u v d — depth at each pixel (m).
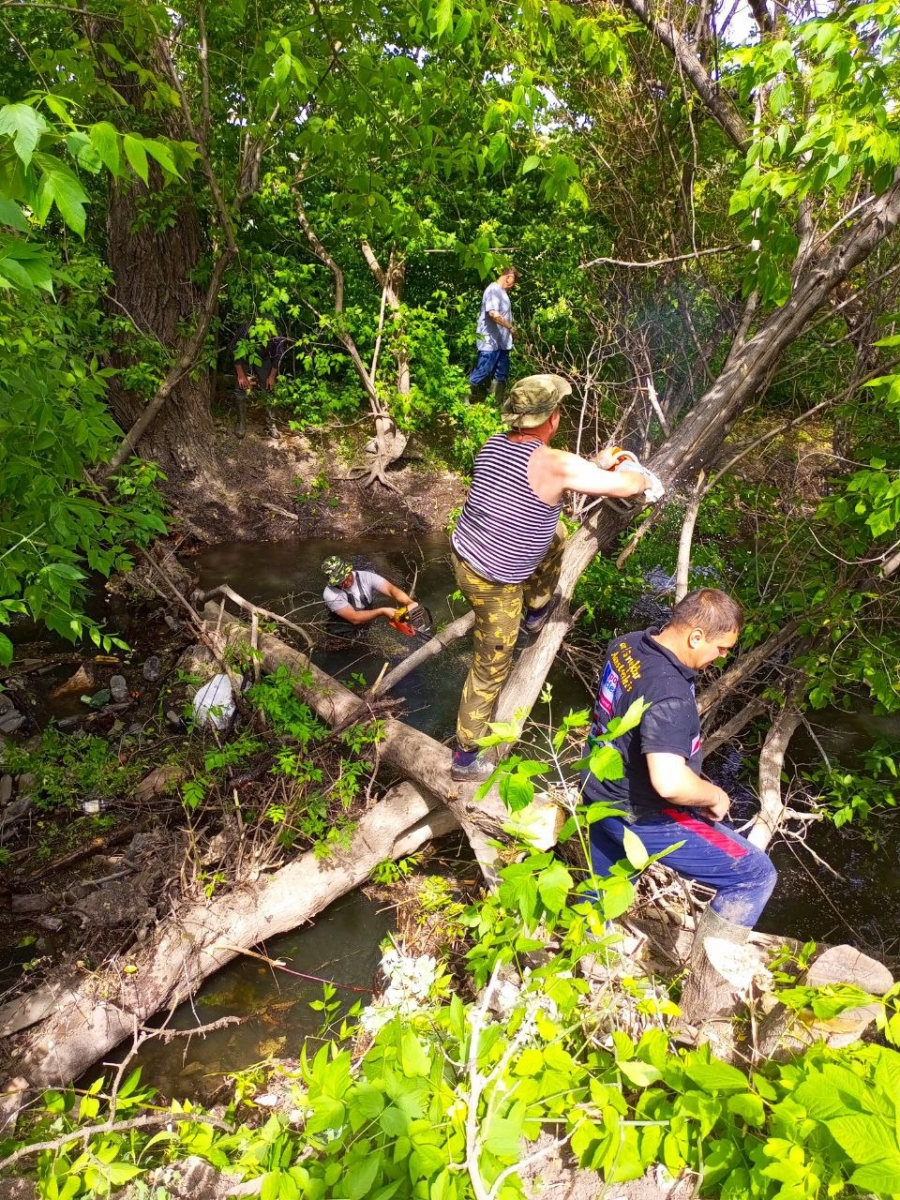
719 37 3.59
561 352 7.42
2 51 5.09
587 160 4.93
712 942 2.19
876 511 2.47
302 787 4.05
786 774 4.39
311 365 8.44
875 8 2.11
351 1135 1.46
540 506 2.60
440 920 3.61
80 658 5.41
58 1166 1.90
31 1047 2.88
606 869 2.56
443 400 8.53
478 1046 1.57
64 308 5.58
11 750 4.32
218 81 6.03
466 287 10.41
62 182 1.50
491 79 4.12
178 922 3.38
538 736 4.61
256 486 7.87
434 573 6.95
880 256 3.44
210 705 4.63
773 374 3.50
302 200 7.89
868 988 1.97
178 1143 2.23
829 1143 1.36
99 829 3.94
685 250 4.46
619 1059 1.68
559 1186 1.82
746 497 5.12
